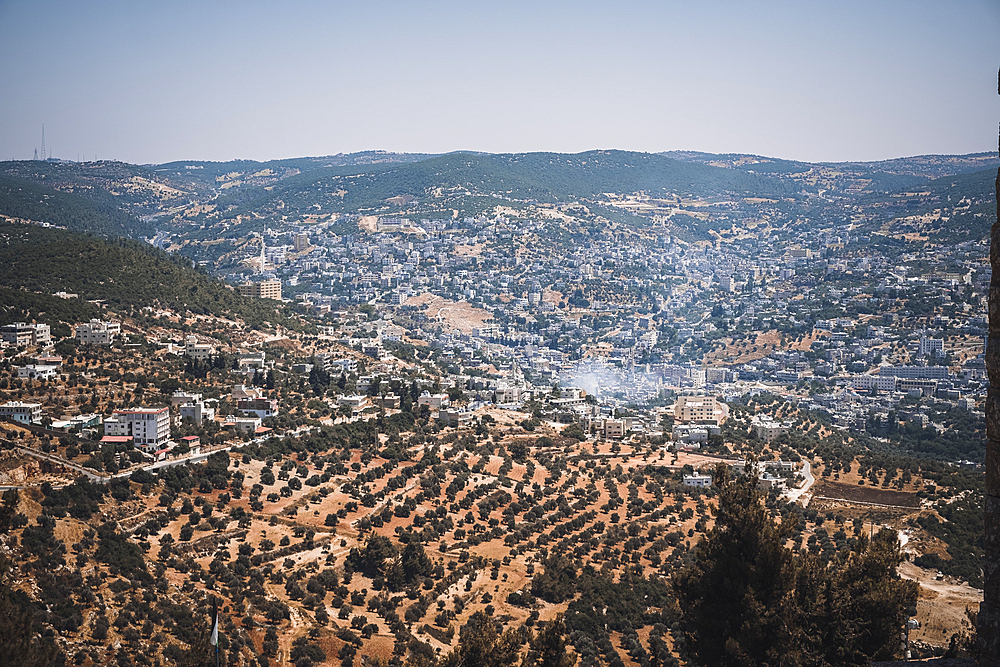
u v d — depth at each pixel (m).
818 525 196.50
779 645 60.00
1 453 168.38
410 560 161.62
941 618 142.50
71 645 111.31
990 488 35.81
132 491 171.62
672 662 130.12
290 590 149.88
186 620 126.19
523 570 167.50
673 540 180.62
